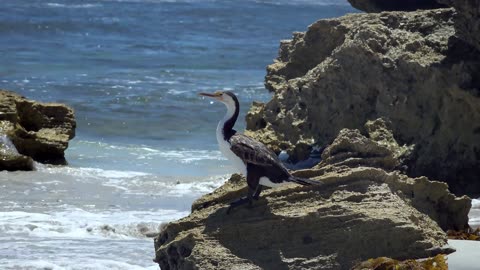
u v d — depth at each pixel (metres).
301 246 12.33
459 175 20.53
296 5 93.38
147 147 26.16
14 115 22.94
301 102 22.70
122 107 32.19
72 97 34.28
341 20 24.58
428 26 22.03
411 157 20.62
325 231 12.39
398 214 12.55
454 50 20.84
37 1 79.44
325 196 12.90
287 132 22.67
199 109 32.31
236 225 12.42
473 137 20.44
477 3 19.53
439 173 20.59
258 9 85.75
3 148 21.92
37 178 20.89
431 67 20.52
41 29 59.28
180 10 78.94
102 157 24.41
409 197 13.63
